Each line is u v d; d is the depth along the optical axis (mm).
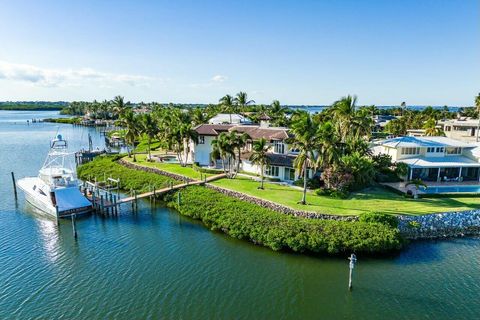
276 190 50719
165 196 53219
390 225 37938
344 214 40250
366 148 58125
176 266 33094
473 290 29047
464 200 47062
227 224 40938
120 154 85688
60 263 33688
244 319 25297
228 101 114625
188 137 66562
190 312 26078
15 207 50812
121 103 109438
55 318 25469
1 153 99375
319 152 45969
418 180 51344
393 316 25797
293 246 35312
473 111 142875
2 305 26969
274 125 93375
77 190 48750
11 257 34938
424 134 92812
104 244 38125
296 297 28000
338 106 60406
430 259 34312
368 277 31031
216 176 59125
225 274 31547
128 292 28703
